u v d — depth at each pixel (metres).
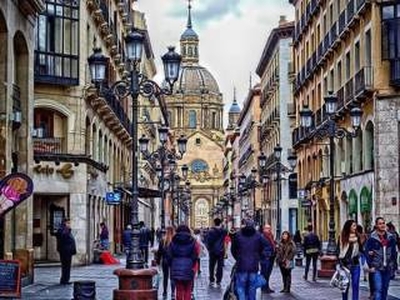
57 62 37.25
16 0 23.84
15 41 25.23
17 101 24.98
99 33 44.62
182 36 186.75
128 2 60.03
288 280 24.75
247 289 17.22
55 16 37.25
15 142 25.44
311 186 55.75
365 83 37.53
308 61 57.56
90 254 40.41
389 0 36.78
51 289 24.48
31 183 16.25
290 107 73.75
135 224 21.00
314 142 55.91
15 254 25.06
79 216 38.09
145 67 86.44
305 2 60.06
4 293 16.61
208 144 174.38
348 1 43.44
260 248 17.25
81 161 38.09
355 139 41.69
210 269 28.27
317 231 54.69
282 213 75.06
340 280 17.91
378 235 17.94
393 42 36.56
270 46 83.19
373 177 37.72
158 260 24.97
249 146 115.44
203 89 178.38
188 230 18.61
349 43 43.31
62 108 37.88
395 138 36.56
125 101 57.56
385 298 17.95
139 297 20.31
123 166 59.34
